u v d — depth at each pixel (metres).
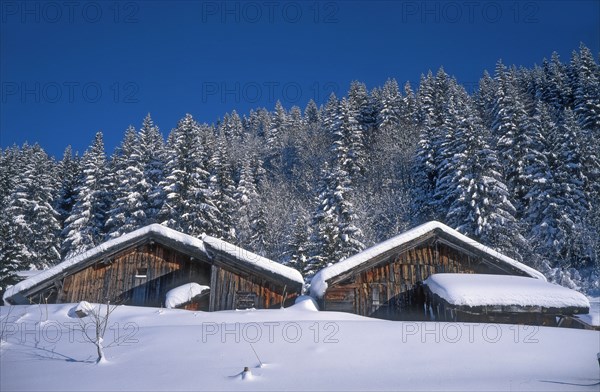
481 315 15.08
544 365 7.43
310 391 5.60
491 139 39.34
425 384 5.90
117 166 44.62
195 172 36.19
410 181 47.78
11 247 29.05
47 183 43.12
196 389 5.82
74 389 5.89
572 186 32.59
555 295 14.28
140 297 17.62
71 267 17.34
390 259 18.30
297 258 32.06
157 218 35.09
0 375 6.70
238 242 39.81
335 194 31.28
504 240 28.66
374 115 68.31
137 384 6.12
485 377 6.42
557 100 60.84
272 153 70.19
